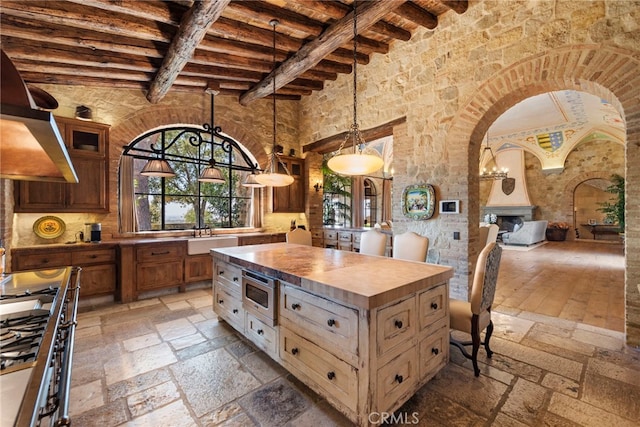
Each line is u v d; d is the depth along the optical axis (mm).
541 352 2396
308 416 1691
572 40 2621
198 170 5000
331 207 8461
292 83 5133
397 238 3070
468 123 3357
